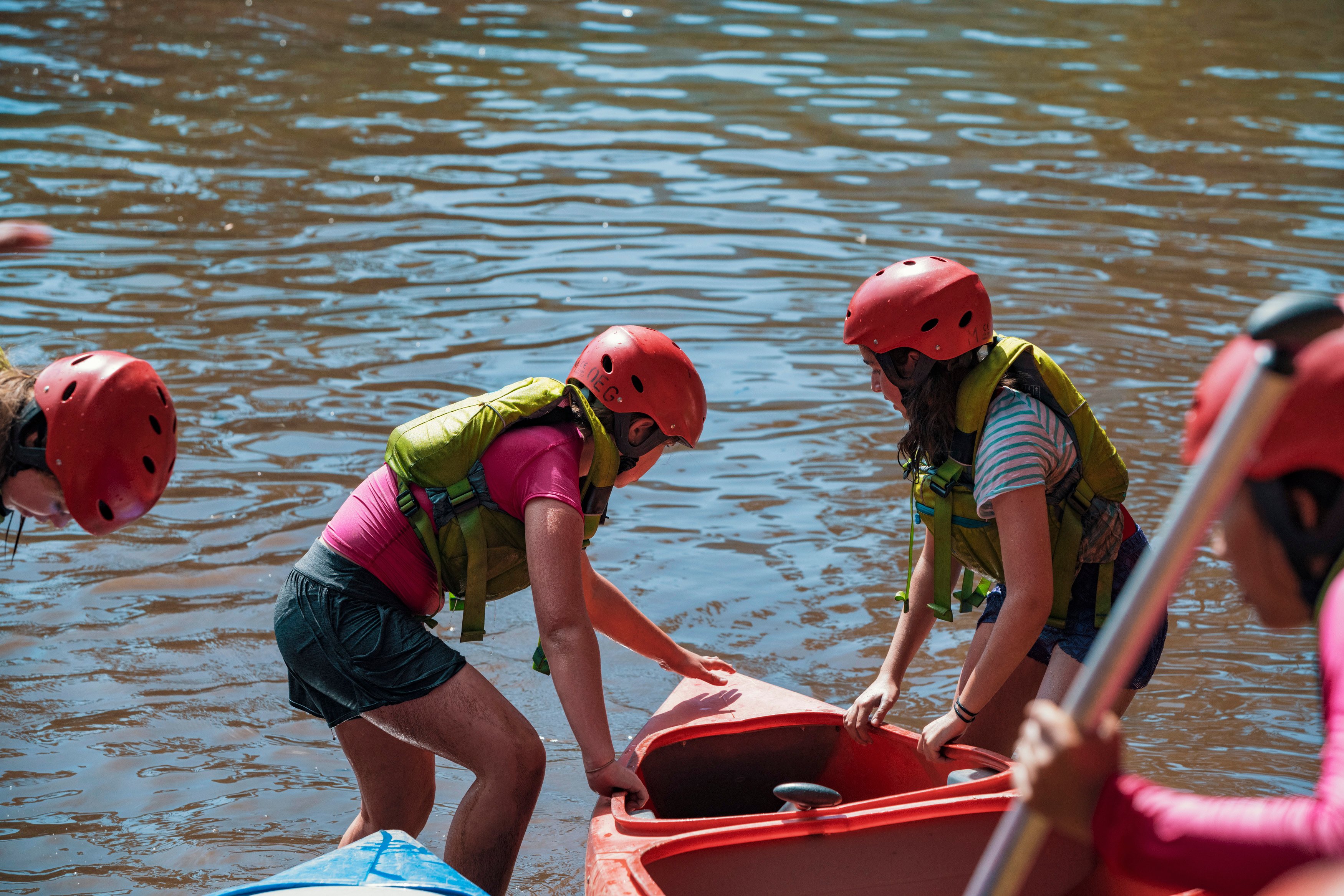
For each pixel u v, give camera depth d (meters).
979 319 7.08
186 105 28.66
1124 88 32.03
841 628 10.79
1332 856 3.25
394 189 23.44
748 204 22.86
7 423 5.76
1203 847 3.41
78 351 15.92
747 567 11.78
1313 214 22.42
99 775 8.70
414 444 7.17
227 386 15.19
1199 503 3.33
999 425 7.01
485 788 6.91
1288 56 35.94
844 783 7.90
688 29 37.59
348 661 7.11
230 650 10.30
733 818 6.50
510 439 7.12
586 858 6.57
